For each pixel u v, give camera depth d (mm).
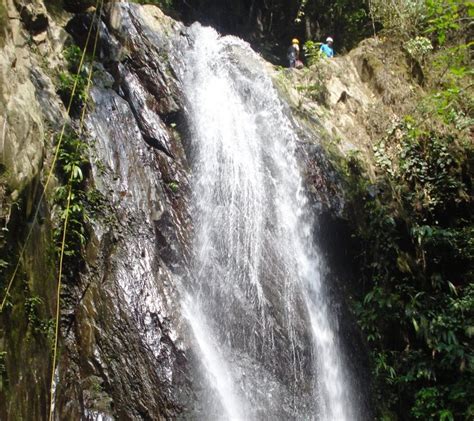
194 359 5141
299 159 8125
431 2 8852
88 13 6980
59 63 6109
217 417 5008
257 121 8000
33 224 4371
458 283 8898
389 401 7344
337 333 7215
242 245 6672
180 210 6258
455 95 9523
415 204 9305
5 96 4375
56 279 4672
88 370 4598
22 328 3953
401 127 9883
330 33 14703
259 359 5969
